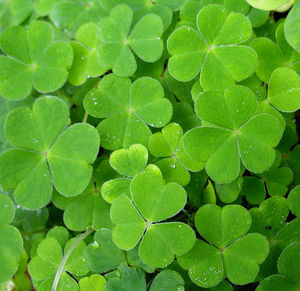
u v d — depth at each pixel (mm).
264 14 217
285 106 198
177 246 180
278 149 209
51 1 245
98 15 234
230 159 188
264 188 203
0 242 193
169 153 200
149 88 206
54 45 218
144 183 182
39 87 215
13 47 219
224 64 200
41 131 201
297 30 193
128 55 212
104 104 210
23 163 198
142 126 205
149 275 198
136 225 182
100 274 200
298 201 187
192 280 181
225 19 202
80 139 196
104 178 206
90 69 221
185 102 215
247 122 190
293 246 180
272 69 206
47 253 198
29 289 209
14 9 255
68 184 194
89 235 201
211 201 200
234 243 184
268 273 189
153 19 211
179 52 203
